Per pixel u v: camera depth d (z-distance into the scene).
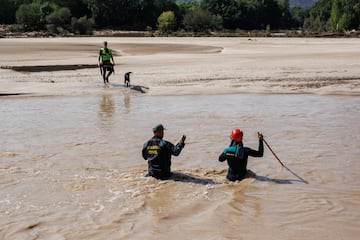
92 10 142.75
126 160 9.05
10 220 6.01
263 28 172.00
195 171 8.24
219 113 14.41
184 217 6.07
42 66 28.09
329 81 21.34
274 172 8.11
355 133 11.28
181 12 155.50
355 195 6.86
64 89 20.03
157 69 27.33
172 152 7.70
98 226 5.80
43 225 5.86
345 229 5.62
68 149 9.98
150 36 104.75
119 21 148.00
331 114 14.03
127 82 20.66
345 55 34.28
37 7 119.31
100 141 10.73
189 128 12.09
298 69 25.86
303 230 5.61
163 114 14.35
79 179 7.76
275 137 10.93
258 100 17.08
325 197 6.77
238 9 166.12
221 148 9.96
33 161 8.99
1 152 9.73
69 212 6.27
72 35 104.12
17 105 16.56
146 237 5.46
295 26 199.00
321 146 9.99
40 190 7.20
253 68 26.84
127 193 7.02
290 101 16.77
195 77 23.39
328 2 169.25
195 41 71.94
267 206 6.42
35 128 12.32
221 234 5.52
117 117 13.90
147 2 149.50
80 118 13.80
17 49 46.00
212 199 6.74
